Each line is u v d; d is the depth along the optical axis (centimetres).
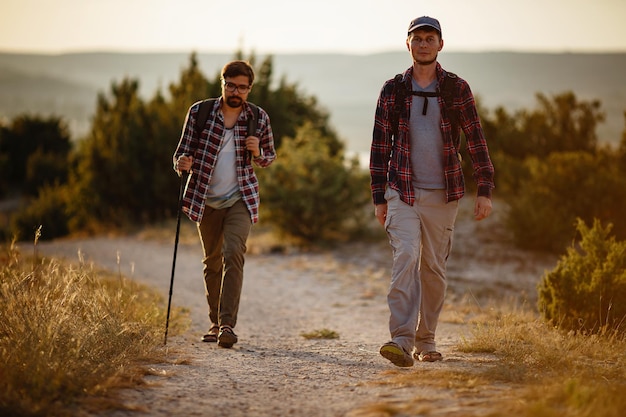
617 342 809
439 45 699
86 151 3250
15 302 707
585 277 961
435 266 726
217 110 833
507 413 471
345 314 1303
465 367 681
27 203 4991
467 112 705
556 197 2172
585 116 3259
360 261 2006
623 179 2194
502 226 2325
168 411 527
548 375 612
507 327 874
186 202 836
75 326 688
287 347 894
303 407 544
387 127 709
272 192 2256
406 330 673
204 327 1055
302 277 1770
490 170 716
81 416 498
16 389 534
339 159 2345
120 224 3050
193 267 1928
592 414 460
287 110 3503
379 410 499
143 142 3078
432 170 702
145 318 895
